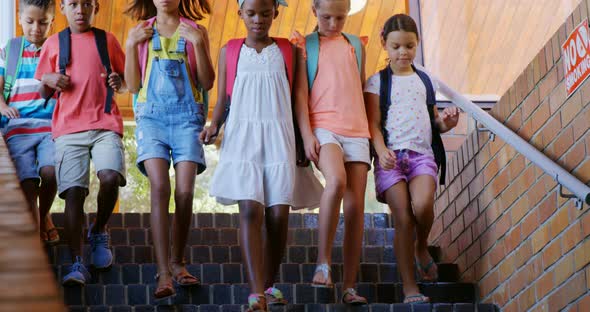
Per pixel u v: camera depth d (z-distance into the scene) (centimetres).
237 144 351
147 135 363
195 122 373
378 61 786
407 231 387
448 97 435
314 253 436
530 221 368
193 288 370
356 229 375
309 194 376
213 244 448
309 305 355
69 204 383
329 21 399
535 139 375
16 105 422
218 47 783
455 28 575
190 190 362
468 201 437
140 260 423
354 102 388
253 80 365
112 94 402
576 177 335
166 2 382
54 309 74
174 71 375
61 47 409
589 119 325
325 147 372
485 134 420
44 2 433
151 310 342
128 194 679
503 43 536
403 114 402
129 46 375
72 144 391
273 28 785
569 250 333
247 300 371
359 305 361
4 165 117
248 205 339
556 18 490
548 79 362
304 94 383
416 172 394
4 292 75
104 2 746
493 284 400
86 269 380
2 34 581
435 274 416
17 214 89
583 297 321
